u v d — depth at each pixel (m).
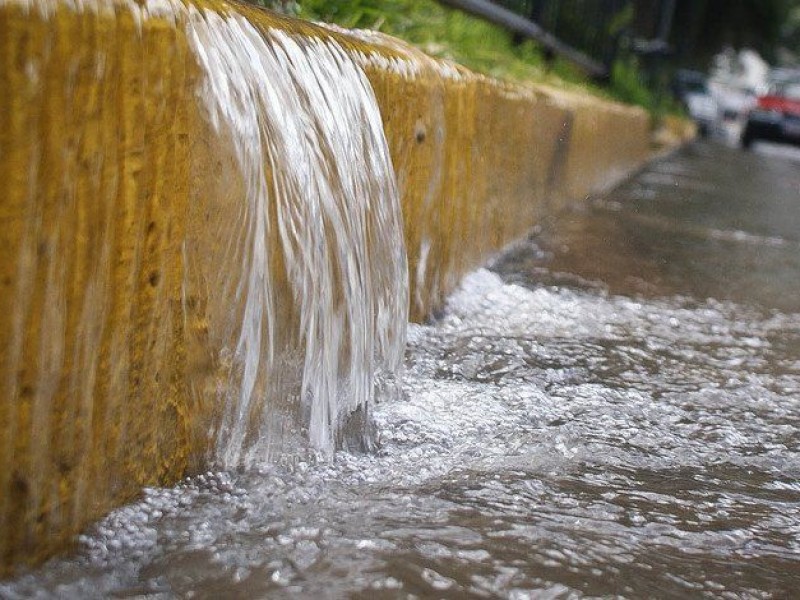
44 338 1.48
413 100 3.35
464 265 4.36
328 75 2.51
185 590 1.56
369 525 1.85
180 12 1.78
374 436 2.43
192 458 1.95
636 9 19.67
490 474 2.23
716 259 6.03
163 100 1.72
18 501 1.50
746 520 2.12
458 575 1.68
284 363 2.13
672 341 3.83
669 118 20.61
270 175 2.05
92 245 1.57
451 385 2.94
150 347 1.78
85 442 1.63
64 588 1.52
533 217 6.25
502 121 4.92
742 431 2.79
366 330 2.54
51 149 1.44
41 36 1.39
